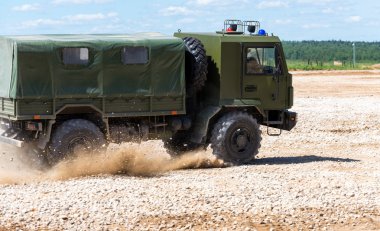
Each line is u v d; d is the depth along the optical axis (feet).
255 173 64.85
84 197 52.60
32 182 59.47
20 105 63.46
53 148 64.23
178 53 68.59
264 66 72.90
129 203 51.06
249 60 72.23
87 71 65.41
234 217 48.80
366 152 82.74
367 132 99.71
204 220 47.85
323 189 57.52
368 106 129.70
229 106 71.36
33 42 63.36
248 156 71.87
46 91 64.03
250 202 52.44
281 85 73.67
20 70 63.00
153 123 69.46
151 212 48.98
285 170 67.15
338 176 63.62
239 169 67.82
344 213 50.75
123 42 66.49
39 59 63.57
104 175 64.54
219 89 71.20
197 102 73.26
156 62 67.97
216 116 72.59
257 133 72.18
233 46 71.46
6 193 53.98
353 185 59.31
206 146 74.95
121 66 66.54
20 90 63.10
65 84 64.64
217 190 55.88
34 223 46.14
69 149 64.54
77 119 65.62
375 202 53.78
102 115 66.28
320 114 114.01
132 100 67.56
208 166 71.46
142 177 63.21
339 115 112.88
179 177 62.39
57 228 45.32
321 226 47.78
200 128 71.46
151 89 67.97
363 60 562.66
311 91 171.32
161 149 81.10
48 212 48.39
